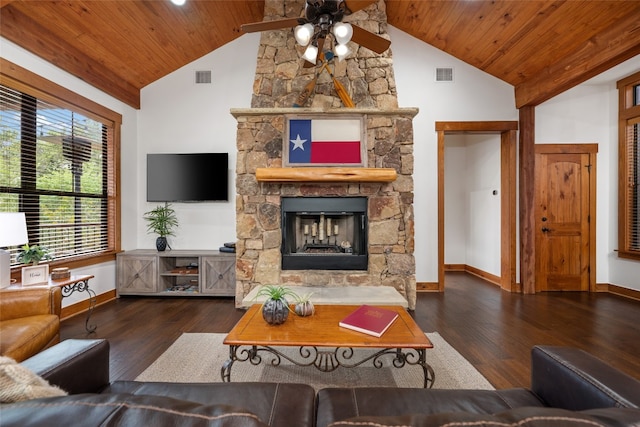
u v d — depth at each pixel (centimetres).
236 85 455
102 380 133
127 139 438
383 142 374
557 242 455
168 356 250
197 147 457
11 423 55
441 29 414
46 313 226
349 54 392
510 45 385
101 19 326
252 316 216
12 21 281
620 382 103
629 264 425
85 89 366
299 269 378
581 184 452
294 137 372
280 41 395
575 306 382
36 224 319
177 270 431
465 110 452
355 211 378
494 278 508
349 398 120
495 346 270
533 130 442
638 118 418
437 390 126
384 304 305
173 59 435
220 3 377
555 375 119
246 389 123
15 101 295
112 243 414
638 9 279
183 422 59
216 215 455
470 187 590
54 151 337
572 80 359
